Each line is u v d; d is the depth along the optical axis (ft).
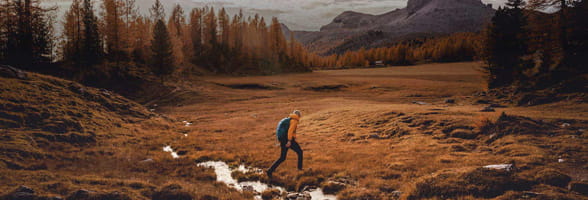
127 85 203.62
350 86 229.45
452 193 22.71
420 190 23.68
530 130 42.70
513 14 120.78
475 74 289.94
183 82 231.71
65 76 208.13
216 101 167.63
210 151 46.75
